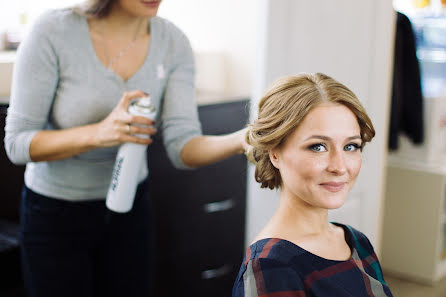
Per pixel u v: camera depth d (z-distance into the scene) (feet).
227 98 7.30
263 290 2.42
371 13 6.79
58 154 3.97
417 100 8.94
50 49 3.96
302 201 2.66
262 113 2.62
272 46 5.83
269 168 2.72
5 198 5.94
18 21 7.89
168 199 6.57
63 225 4.24
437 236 9.00
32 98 3.97
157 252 6.60
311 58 6.25
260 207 6.23
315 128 2.46
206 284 7.28
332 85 2.52
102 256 4.52
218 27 8.75
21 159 4.04
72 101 4.11
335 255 2.72
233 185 7.32
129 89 4.32
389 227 9.49
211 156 4.22
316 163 2.48
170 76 4.63
